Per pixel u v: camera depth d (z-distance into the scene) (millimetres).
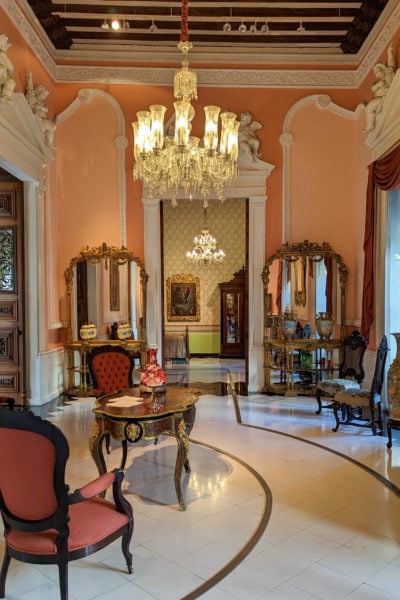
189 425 3922
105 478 2531
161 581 2629
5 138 5297
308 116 7410
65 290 7434
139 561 2828
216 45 7293
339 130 7402
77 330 7504
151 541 3055
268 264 7352
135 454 4695
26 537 2377
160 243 7520
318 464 4387
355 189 7363
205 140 5199
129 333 7312
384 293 6059
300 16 6555
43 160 6629
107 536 2490
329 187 7418
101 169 7418
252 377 7555
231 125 5332
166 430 3582
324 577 2660
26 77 6133
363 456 4590
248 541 3047
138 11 6453
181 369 10219
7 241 6699
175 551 2934
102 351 5316
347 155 7391
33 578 2697
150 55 7312
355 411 6043
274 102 7402
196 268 12414
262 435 5273
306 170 7438
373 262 6270
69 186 7410
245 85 7375
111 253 7324
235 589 2551
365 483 3963
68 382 7406
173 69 7352
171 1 6262
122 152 7402
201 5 6340
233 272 12367
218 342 12383
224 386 8125
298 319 7340
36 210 6613
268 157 7441
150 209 7430
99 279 7523
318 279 7328
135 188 7453
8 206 6676
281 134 7406
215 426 5629
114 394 4191
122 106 7371
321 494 3750
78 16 6570
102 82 7340
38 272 6660
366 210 6465
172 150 5258
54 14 6492
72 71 7312
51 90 7160
